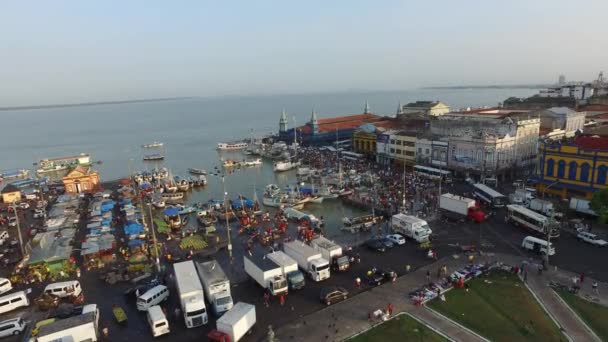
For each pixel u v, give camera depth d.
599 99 192.25
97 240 72.56
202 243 73.31
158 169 160.12
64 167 172.50
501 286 51.19
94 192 120.44
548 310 45.47
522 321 43.44
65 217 91.94
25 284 59.41
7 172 171.62
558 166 88.88
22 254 71.62
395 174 123.25
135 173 153.38
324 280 55.38
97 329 44.34
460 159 114.38
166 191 123.19
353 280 55.12
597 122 146.88
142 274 60.53
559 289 49.94
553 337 40.56
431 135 131.12
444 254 62.12
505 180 109.75
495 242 66.19
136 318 48.03
